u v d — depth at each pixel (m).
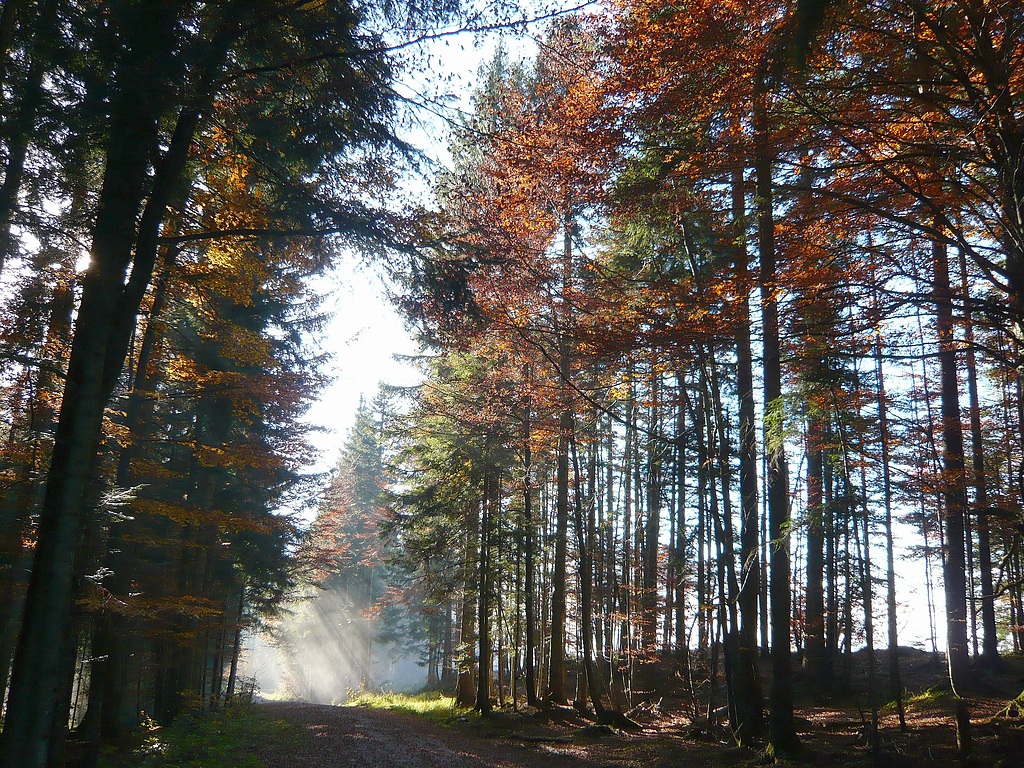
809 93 9.05
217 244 11.52
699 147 9.67
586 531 27.66
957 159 8.97
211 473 20.02
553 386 18.53
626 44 9.47
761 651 28.05
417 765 15.84
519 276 11.82
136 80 7.39
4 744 7.12
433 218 9.43
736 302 11.18
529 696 24.05
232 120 9.11
